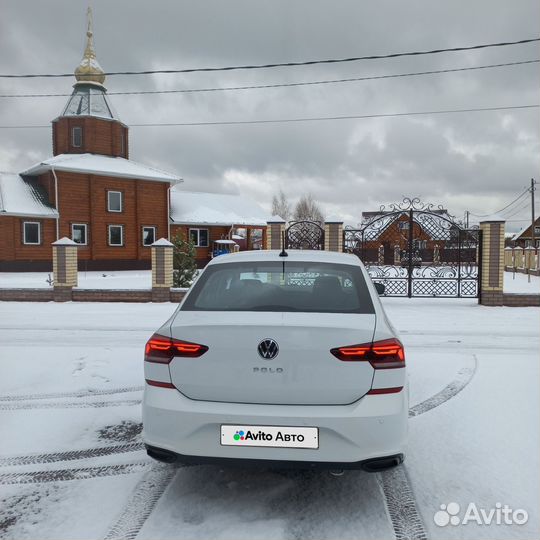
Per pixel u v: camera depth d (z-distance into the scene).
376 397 2.38
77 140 31.12
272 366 2.39
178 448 2.42
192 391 2.46
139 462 3.22
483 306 11.48
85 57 31.75
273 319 2.53
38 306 11.52
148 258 30.83
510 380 5.09
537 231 56.28
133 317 9.67
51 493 2.81
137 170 30.44
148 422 2.50
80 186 27.64
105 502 2.71
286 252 3.63
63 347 6.64
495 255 11.45
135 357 6.05
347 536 2.38
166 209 31.67
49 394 4.66
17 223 25.48
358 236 12.62
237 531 2.41
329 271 3.26
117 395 4.64
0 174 27.80
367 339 2.42
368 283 3.13
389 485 2.88
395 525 2.48
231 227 34.88
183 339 2.50
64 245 12.32
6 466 3.16
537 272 23.66
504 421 3.87
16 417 4.04
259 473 3.05
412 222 12.19
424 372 5.42
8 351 6.36
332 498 2.74
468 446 3.39
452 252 12.22
